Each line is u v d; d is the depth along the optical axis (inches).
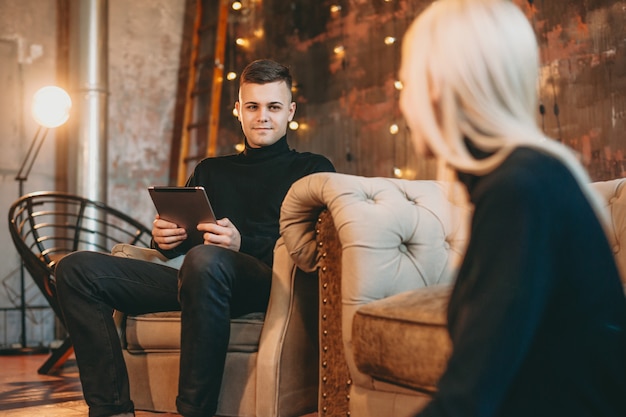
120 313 103.6
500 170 34.3
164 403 98.5
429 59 36.3
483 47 35.5
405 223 75.3
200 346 87.3
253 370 91.4
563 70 161.9
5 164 234.5
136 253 108.5
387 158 203.5
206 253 88.6
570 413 34.7
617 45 151.6
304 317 93.0
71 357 200.1
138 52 260.4
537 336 35.3
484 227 33.6
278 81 108.8
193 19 269.6
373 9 209.2
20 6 239.8
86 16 234.7
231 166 110.2
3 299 233.1
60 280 93.6
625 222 82.1
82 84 233.9
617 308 35.5
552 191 33.6
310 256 83.9
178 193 96.6
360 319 61.9
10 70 237.0
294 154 110.1
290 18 238.2
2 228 233.6
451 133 35.8
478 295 33.0
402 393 67.7
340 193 74.8
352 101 215.2
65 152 243.4
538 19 166.7
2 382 156.6
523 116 35.9
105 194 235.1
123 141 256.1
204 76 264.8
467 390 31.8
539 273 32.8
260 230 104.8
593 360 35.0
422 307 58.3
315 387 94.3
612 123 152.4
